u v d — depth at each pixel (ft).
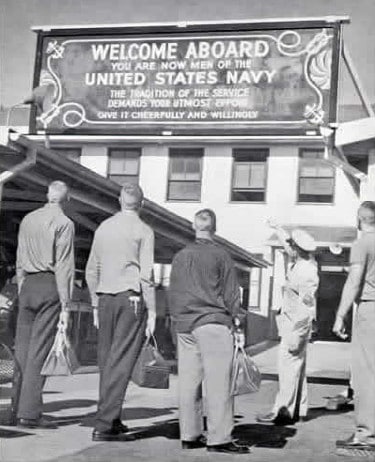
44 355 14.80
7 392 18.65
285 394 16.92
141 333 14.20
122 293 14.07
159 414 17.48
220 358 13.15
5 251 26.07
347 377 27.32
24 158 18.26
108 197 23.30
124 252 14.21
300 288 16.79
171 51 27.78
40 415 14.83
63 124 27.99
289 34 26.61
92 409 17.56
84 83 27.96
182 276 13.48
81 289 29.76
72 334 28.14
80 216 26.00
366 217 13.93
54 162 19.33
